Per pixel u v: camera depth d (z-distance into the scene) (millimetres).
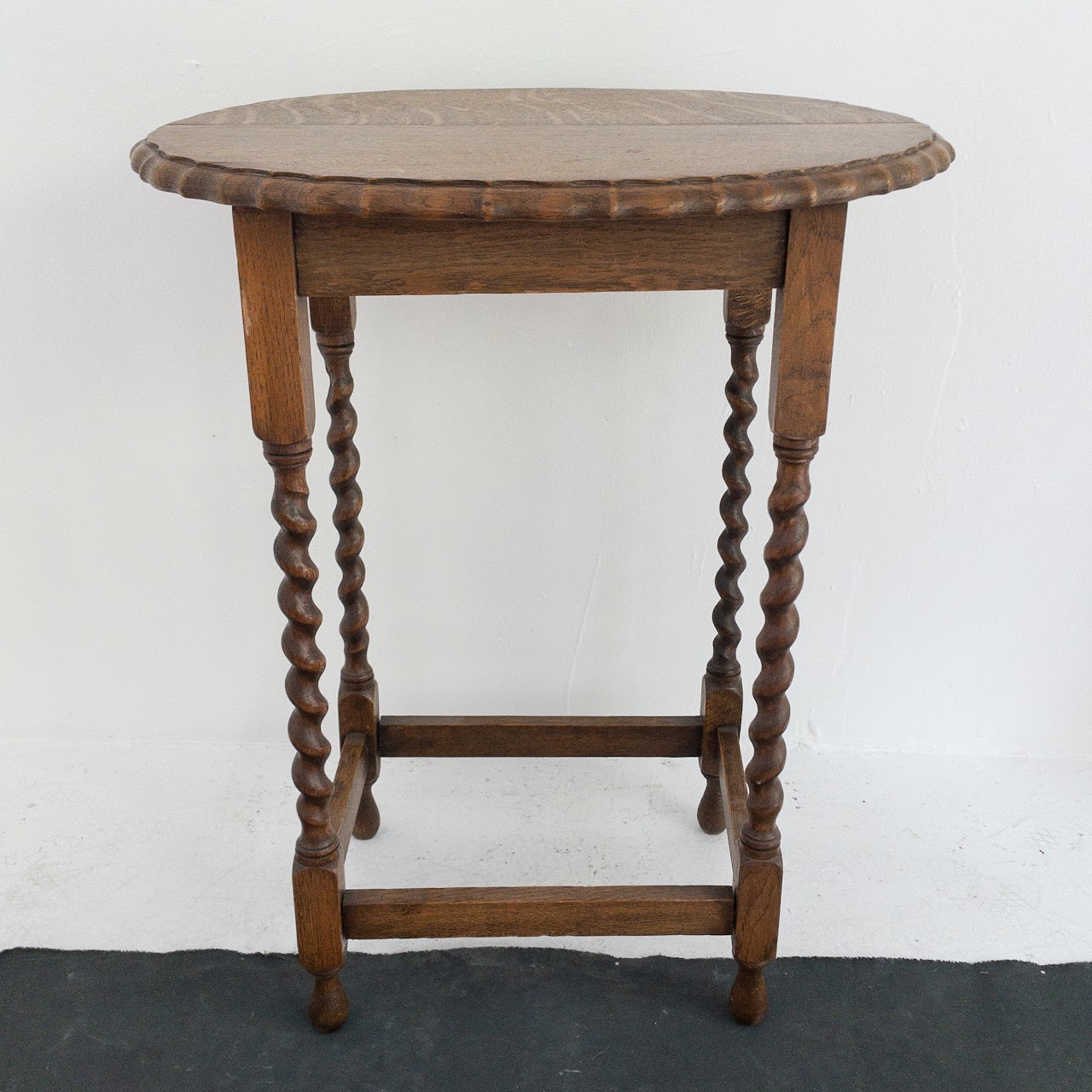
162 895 1381
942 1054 1189
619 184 804
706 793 1455
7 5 1275
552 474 1500
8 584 1555
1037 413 1444
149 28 1291
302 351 954
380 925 1172
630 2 1287
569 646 1607
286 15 1290
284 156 887
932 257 1373
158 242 1382
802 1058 1187
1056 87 1293
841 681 1612
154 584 1561
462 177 811
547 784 1579
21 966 1285
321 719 1101
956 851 1453
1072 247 1360
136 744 1645
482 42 1309
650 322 1413
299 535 1023
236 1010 1243
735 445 1322
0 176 1350
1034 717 1616
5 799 1529
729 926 1178
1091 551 1514
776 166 846
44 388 1452
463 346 1427
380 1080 1163
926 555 1530
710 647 1604
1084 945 1315
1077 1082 1157
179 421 1470
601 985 1276
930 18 1275
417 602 1578
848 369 1434
